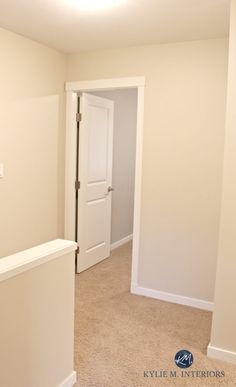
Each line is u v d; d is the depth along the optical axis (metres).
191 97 3.00
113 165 4.74
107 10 2.40
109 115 4.31
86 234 4.00
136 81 3.21
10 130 2.93
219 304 2.31
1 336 1.53
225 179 2.19
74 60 3.51
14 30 2.83
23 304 1.64
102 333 2.66
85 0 2.24
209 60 2.91
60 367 1.97
